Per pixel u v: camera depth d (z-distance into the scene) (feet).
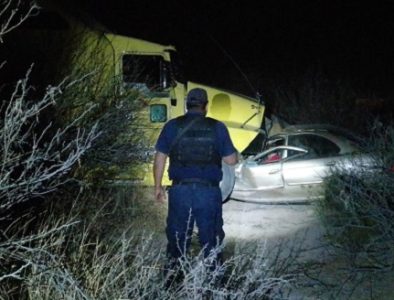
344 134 31.50
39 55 21.12
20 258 11.67
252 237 23.48
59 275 11.58
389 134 21.68
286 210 28.58
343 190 21.71
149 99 25.90
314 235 23.18
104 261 12.55
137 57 27.68
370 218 20.24
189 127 16.62
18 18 20.99
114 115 19.83
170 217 16.47
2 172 12.11
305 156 30.89
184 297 12.46
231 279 14.02
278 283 15.20
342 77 54.44
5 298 11.53
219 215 16.65
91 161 18.29
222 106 31.09
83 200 16.44
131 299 11.93
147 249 15.78
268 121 33.94
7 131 12.08
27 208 14.35
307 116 46.03
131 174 20.97
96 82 21.04
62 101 18.51
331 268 19.30
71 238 14.15
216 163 16.58
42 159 13.24
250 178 31.22
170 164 16.66
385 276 18.57
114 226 17.51
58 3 23.44
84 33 23.44
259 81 49.26
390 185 19.94
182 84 28.63
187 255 14.43
